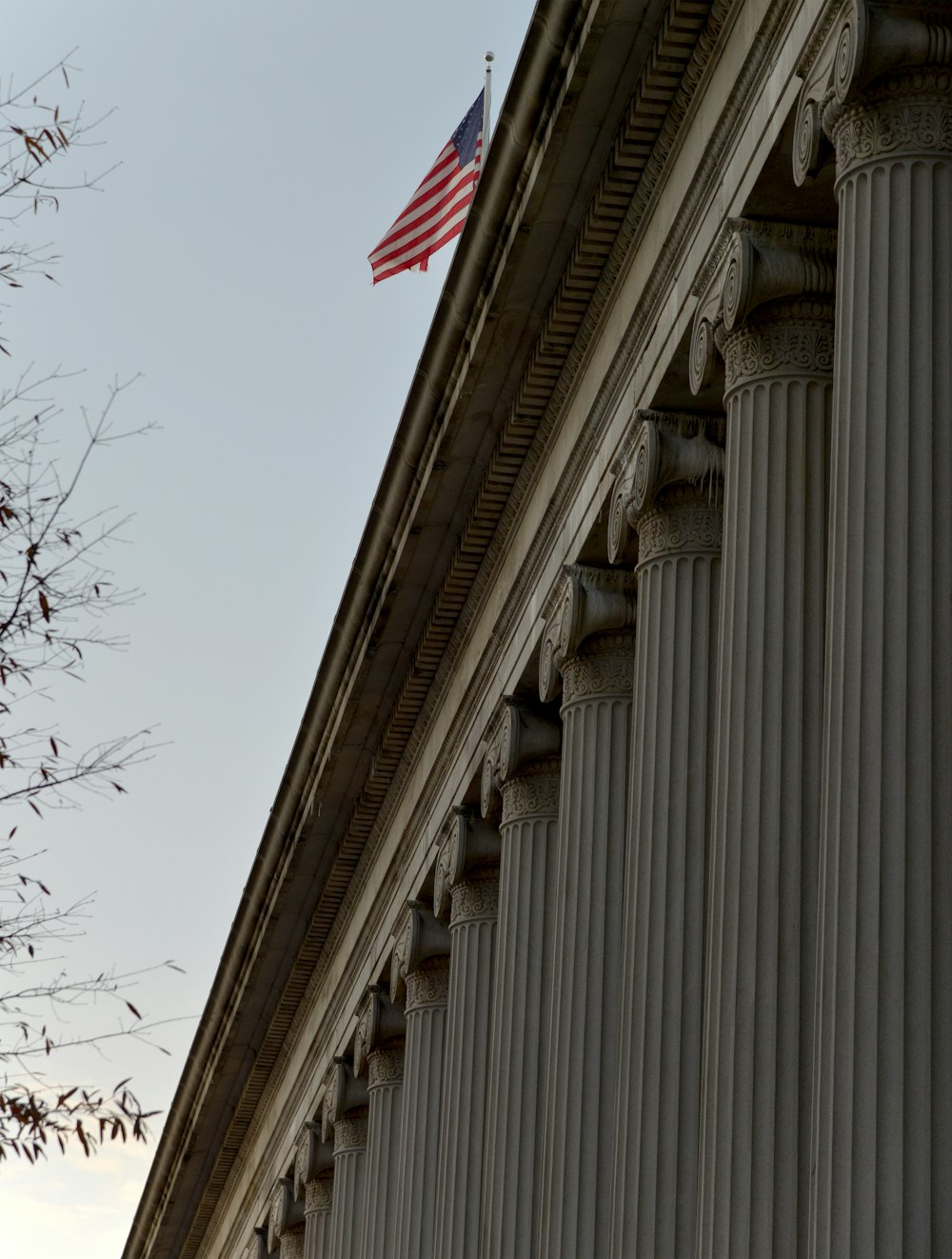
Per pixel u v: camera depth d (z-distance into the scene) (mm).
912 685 20172
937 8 22203
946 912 19484
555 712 38281
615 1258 27797
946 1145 18859
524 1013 37031
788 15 25062
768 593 24969
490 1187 36625
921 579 20500
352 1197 55688
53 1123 18156
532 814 38062
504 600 39625
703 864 28594
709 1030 24219
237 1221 78438
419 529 41250
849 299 21906
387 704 48281
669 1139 27734
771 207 26078
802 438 25469
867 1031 19391
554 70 30297
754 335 26000
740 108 26938
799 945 23703
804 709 24531
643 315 31000
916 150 21828
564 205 32281
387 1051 51750
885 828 19875
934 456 20859
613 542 31531
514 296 34344
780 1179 23031
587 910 32812
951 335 21219
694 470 29562
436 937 46281
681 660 29328
